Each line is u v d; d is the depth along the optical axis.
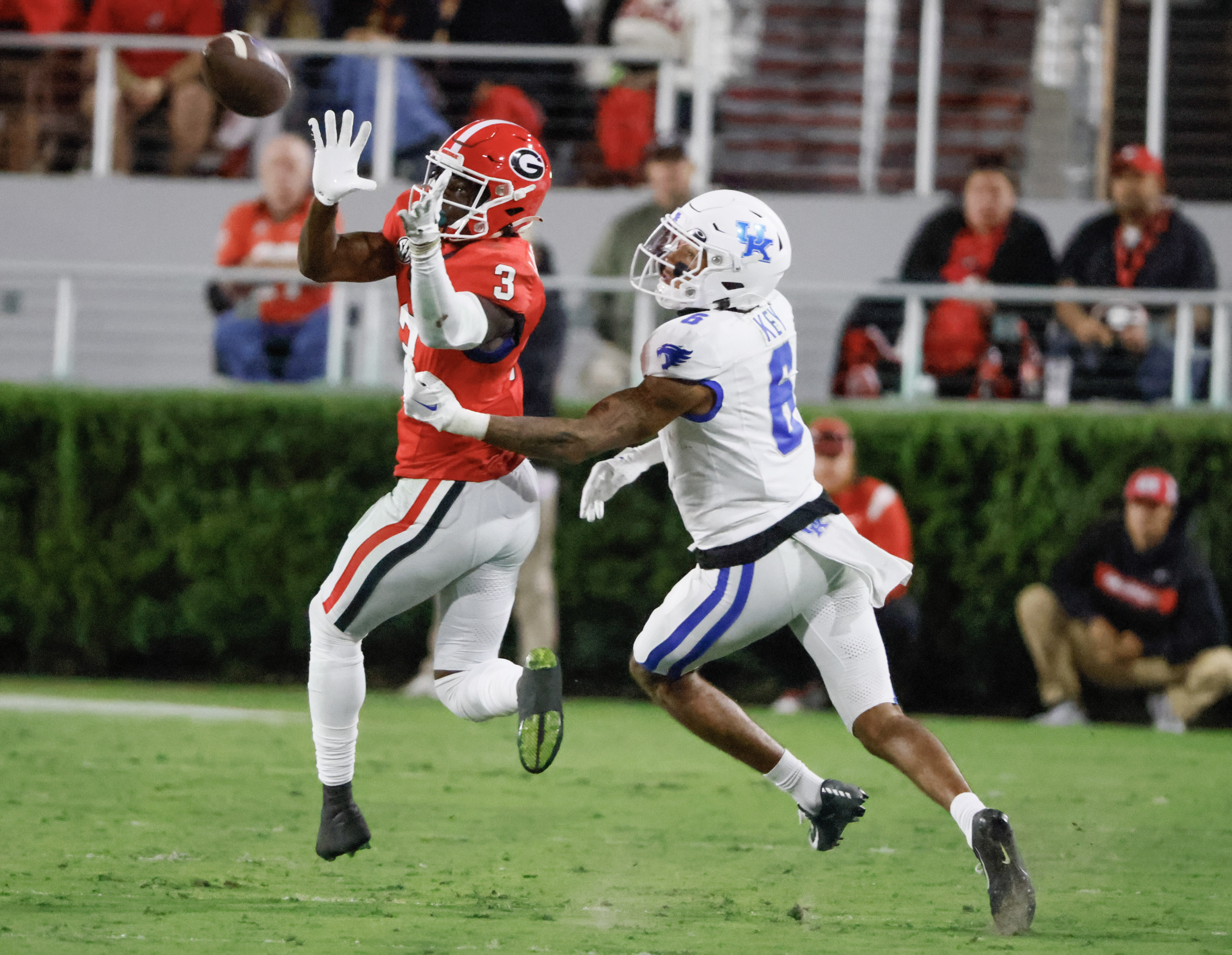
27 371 40.88
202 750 24.98
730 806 21.19
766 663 33.34
